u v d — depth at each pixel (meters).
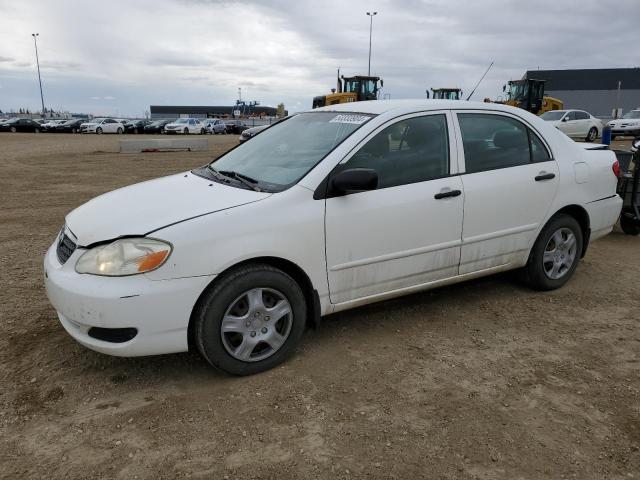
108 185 11.98
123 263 3.05
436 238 4.00
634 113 29.22
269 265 3.40
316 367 3.54
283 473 2.58
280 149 4.08
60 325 4.10
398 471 2.60
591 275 5.39
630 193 6.94
